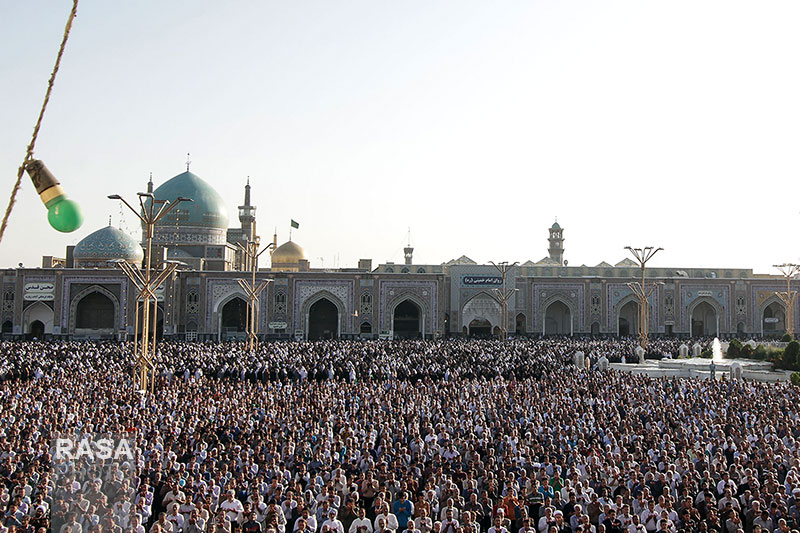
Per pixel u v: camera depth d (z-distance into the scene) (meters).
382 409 17.97
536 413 17.06
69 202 4.49
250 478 11.44
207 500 9.74
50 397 18.52
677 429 15.87
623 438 14.72
